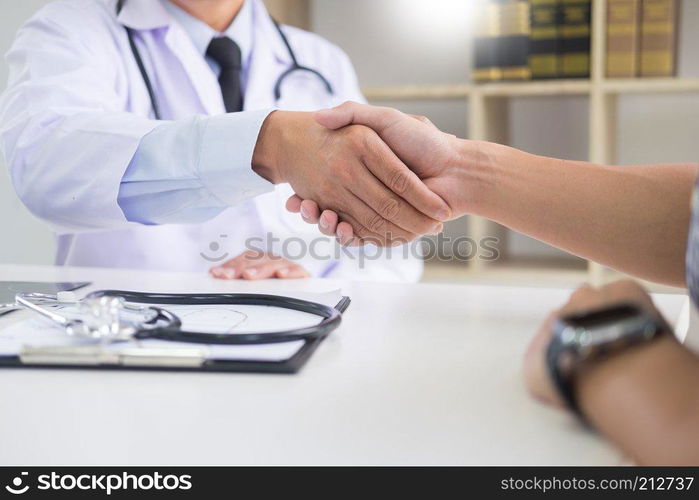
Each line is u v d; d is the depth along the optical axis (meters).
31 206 0.97
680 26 1.82
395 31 2.14
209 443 0.36
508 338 0.57
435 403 0.41
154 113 1.27
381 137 0.79
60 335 0.52
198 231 1.30
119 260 1.25
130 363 0.46
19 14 1.66
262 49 1.41
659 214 0.64
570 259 1.98
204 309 0.61
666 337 0.36
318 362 0.49
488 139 1.84
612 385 0.33
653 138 1.97
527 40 1.74
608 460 0.34
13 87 1.13
